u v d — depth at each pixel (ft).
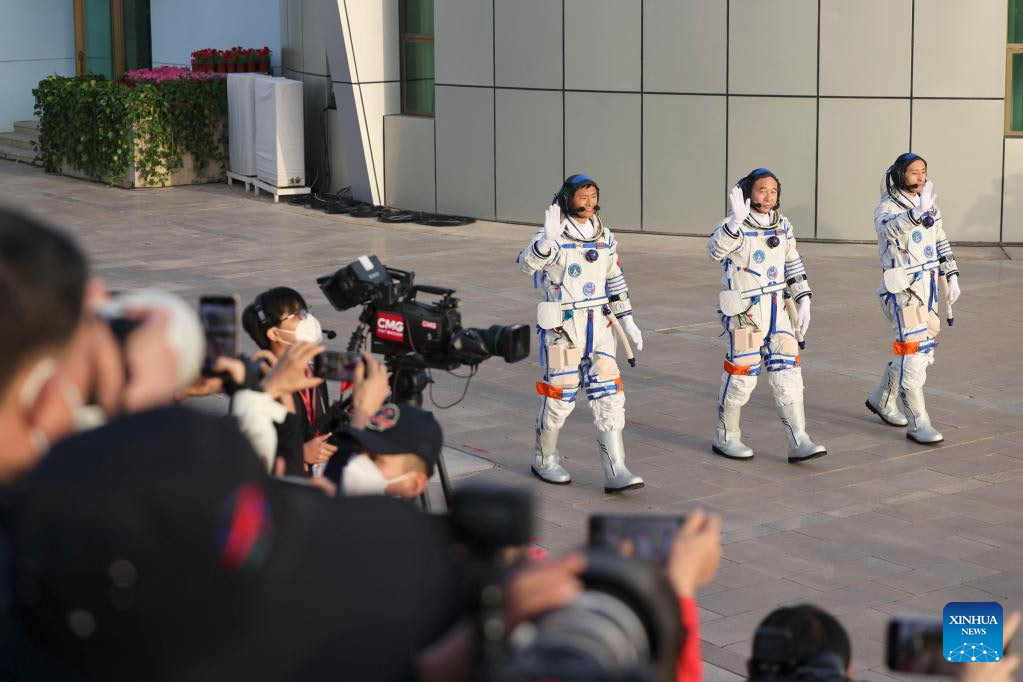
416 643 4.30
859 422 32.40
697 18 54.13
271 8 75.66
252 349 39.73
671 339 40.40
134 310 4.96
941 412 32.96
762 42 53.31
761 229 28.86
